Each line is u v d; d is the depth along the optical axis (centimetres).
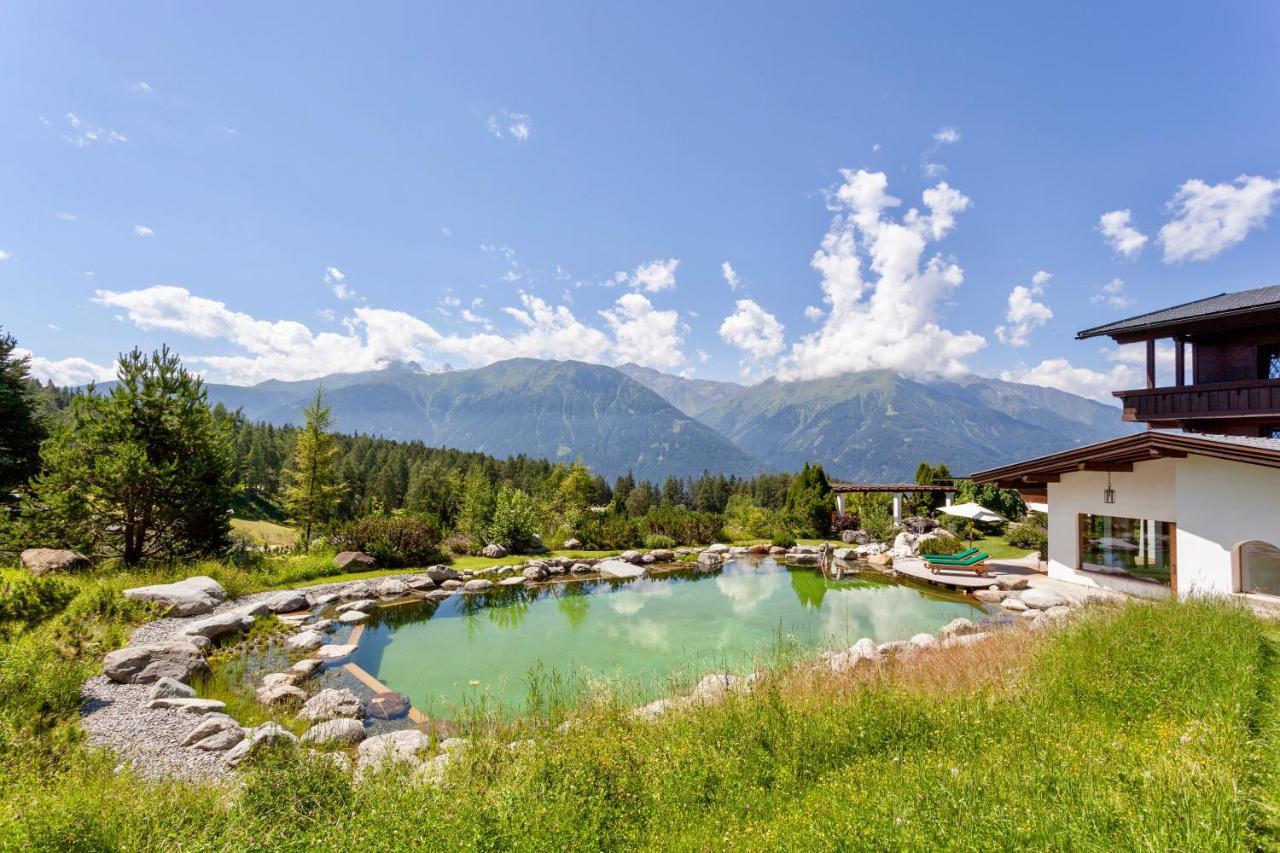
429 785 404
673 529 2655
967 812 318
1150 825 283
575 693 829
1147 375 1681
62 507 1305
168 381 1425
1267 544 1064
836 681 688
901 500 3094
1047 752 396
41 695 619
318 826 350
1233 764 361
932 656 845
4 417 1791
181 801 411
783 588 1797
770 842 325
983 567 1792
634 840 352
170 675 792
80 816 349
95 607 980
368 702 849
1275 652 656
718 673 885
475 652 1134
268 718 747
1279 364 1580
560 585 1802
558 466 5825
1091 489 1437
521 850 316
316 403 2639
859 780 402
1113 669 570
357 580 1585
